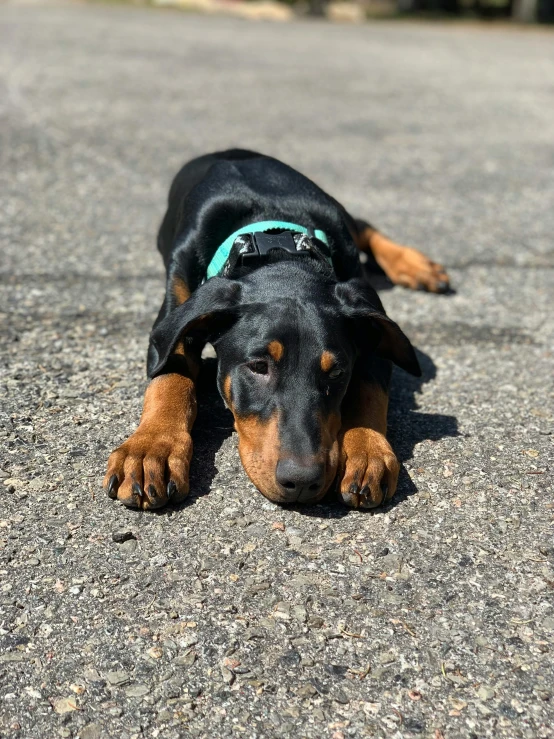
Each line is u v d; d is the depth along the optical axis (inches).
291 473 21.1
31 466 23.9
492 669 17.9
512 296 39.0
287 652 18.2
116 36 130.7
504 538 22.0
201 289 24.6
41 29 133.6
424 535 22.0
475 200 54.0
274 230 28.5
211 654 18.0
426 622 19.1
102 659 17.8
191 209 30.6
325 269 27.0
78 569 20.2
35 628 18.5
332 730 16.4
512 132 75.0
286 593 19.8
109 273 39.0
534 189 57.1
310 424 22.0
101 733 16.2
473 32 184.9
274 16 201.2
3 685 17.1
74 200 49.9
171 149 62.5
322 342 23.2
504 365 32.1
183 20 170.7
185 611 19.1
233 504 22.8
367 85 96.6
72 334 32.5
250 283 25.0
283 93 88.4
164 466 22.3
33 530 21.4
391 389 30.0
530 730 16.5
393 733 16.4
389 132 72.6
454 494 23.7
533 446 26.4
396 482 23.0
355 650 18.3
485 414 28.4
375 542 21.6
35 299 35.5
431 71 111.2
